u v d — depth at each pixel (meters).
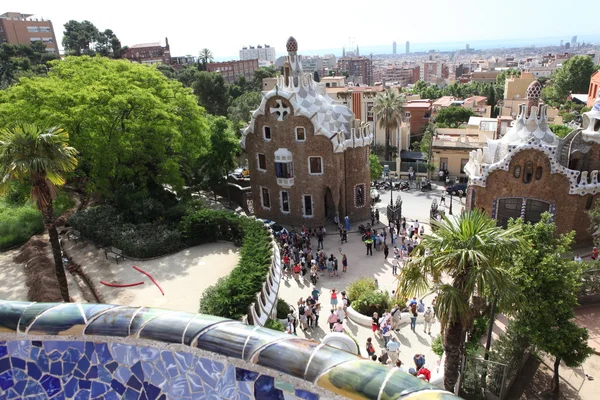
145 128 39.84
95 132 37.97
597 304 28.20
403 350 25.16
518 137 37.78
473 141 63.88
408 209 51.19
